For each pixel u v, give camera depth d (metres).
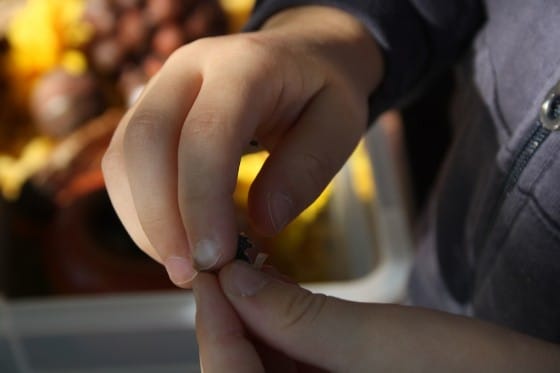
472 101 0.39
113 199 0.33
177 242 0.31
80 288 0.53
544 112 0.32
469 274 0.40
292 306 0.29
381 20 0.38
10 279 0.56
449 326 0.29
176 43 0.61
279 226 0.33
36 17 0.64
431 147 0.67
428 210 0.46
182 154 0.30
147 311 0.47
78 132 0.61
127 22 0.61
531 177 0.33
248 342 0.29
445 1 0.39
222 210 0.30
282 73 0.33
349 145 0.35
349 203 0.56
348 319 0.29
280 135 0.35
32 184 0.57
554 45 0.33
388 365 0.29
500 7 0.36
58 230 0.55
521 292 0.34
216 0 0.63
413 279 0.46
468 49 0.40
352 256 0.55
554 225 0.32
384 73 0.39
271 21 0.39
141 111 0.32
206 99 0.31
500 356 0.29
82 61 0.65
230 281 0.30
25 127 0.64
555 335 0.34
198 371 0.49
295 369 0.31
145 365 0.48
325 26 0.37
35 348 0.48
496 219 0.35
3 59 0.65
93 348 0.48
